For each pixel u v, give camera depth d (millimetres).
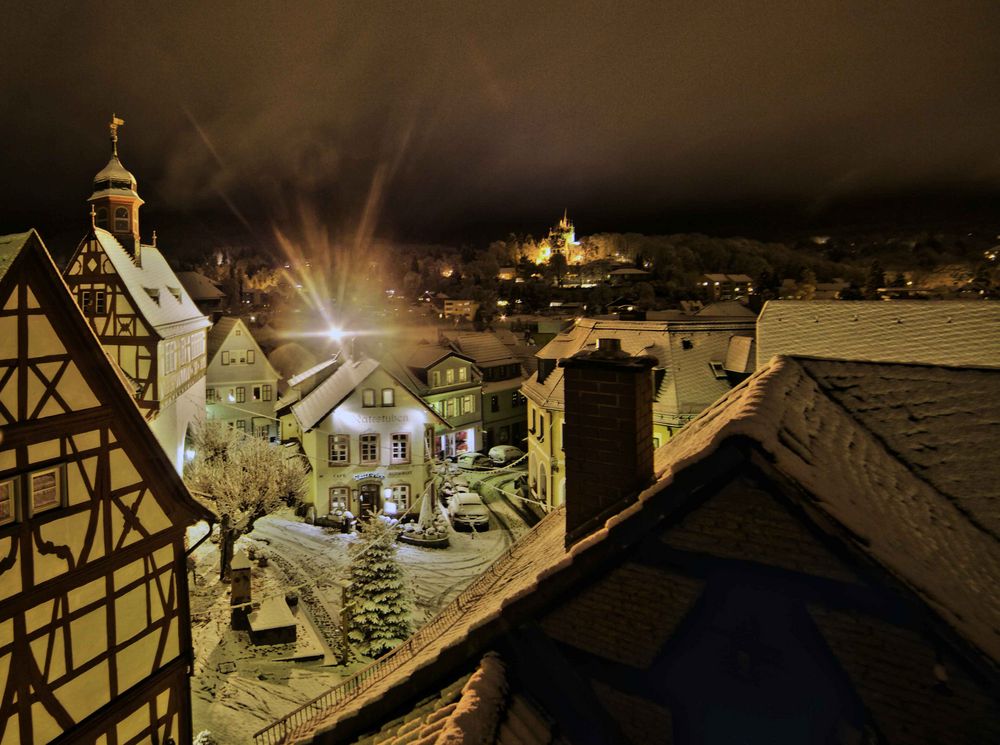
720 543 4477
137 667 11219
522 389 35875
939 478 5391
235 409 40156
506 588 7457
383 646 18922
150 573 11516
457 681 5461
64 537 9984
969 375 6141
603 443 6539
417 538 28516
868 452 5305
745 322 30203
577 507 6695
